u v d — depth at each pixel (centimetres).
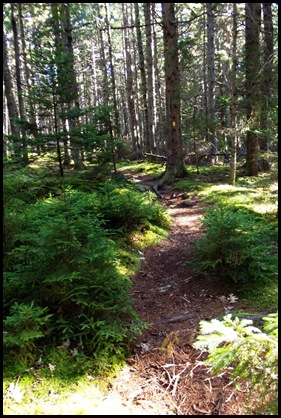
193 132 1471
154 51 2434
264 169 1261
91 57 3459
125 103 3872
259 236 492
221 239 470
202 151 1769
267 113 915
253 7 1020
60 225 328
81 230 351
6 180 407
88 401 254
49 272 330
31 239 342
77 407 245
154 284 496
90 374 283
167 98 1265
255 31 1014
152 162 1911
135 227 655
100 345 307
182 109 1499
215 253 486
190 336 349
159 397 269
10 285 332
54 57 824
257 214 737
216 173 1385
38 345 301
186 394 271
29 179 482
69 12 1282
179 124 1284
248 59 1021
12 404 238
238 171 1352
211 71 1806
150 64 1961
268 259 471
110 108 949
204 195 1013
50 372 275
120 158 2117
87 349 305
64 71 787
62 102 829
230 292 446
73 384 268
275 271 467
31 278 327
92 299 334
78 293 312
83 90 3866
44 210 409
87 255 333
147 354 324
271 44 1060
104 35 3391
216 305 418
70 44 1293
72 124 1155
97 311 341
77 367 284
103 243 356
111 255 358
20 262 379
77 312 335
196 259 538
